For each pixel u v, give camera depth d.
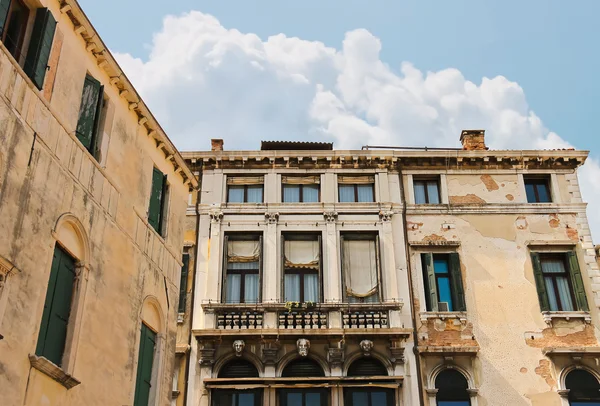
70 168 12.45
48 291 11.39
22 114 11.10
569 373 22.09
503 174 25.83
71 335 11.80
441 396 21.77
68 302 12.05
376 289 23.67
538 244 24.20
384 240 24.27
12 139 10.72
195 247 24.27
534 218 24.86
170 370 15.89
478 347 22.22
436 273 24.05
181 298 23.34
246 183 25.66
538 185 25.97
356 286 23.72
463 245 24.33
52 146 11.92
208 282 23.52
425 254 24.17
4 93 10.65
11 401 9.91
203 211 24.86
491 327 22.81
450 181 25.70
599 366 22.02
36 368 10.56
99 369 12.57
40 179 11.38
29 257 10.76
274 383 21.53
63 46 12.90
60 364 11.53
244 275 23.94
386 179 25.56
